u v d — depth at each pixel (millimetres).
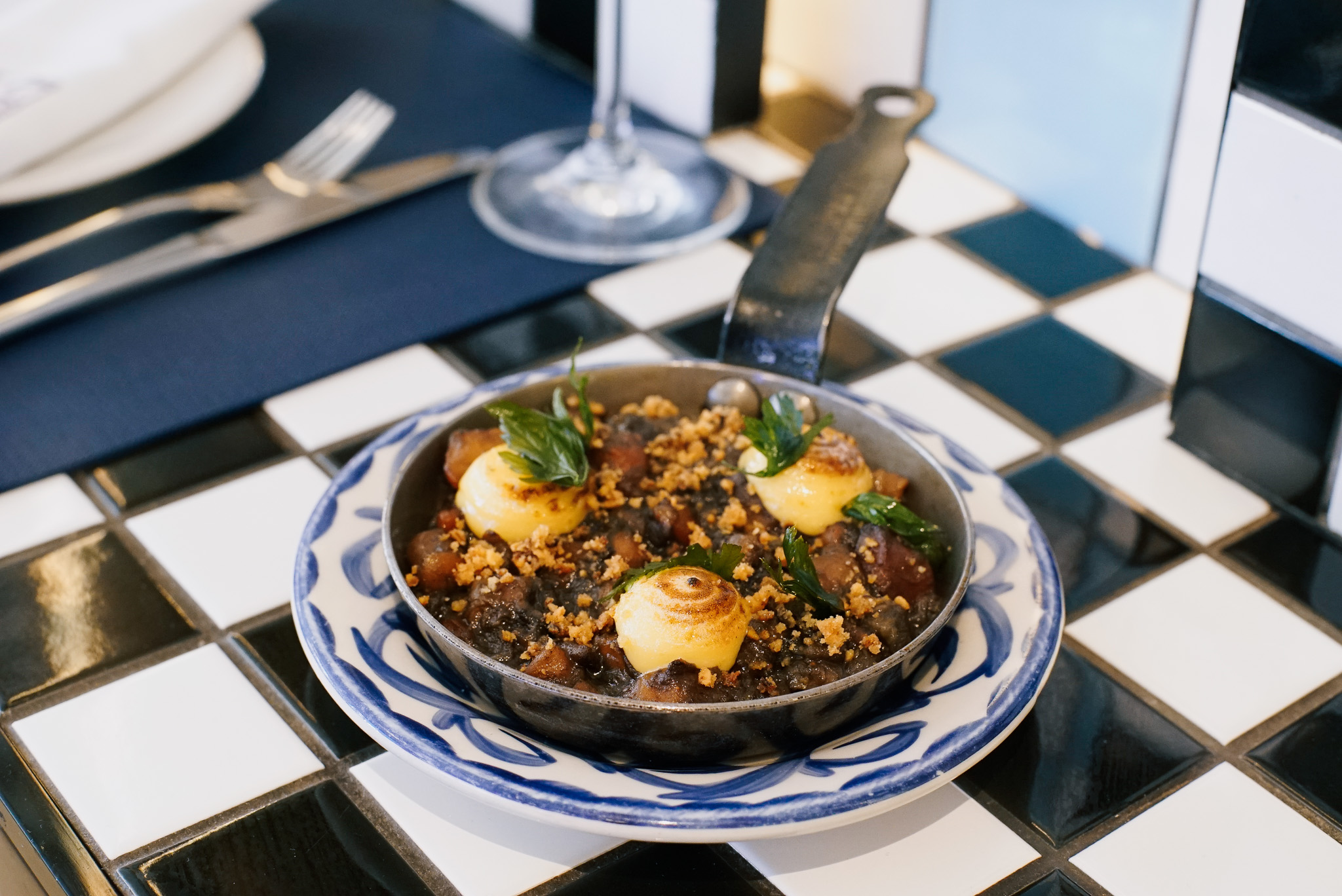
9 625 563
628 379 580
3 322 665
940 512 542
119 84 705
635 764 499
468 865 507
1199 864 511
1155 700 549
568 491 537
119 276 687
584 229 740
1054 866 509
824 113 829
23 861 515
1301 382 592
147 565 583
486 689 497
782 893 502
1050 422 646
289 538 593
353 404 647
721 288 709
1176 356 680
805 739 500
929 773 487
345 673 507
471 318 684
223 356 664
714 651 498
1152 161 711
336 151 771
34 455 618
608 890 502
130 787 521
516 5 879
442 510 550
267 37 870
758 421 542
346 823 515
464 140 801
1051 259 732
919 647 491
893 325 691
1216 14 669
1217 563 592
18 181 692
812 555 530
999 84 760
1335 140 563
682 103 817
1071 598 579
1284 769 533
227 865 505
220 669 551
